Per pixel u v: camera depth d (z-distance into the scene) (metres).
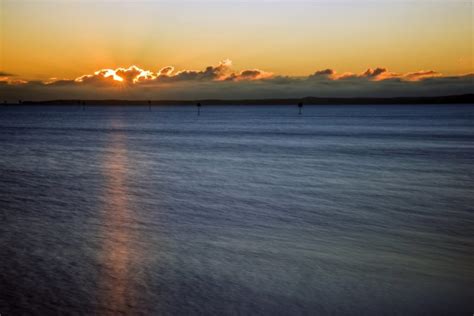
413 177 27.19
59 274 10.59
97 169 30.39
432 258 11.88
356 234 14.22
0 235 13.76
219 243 13.12
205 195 20.88
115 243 13.05
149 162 34.91
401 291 9.73
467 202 19.38
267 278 10.44
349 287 9.95
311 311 8.85
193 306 9.05
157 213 17.02
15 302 9.13
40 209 17.61
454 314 8.73
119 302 9.18
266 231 14.51
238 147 49.84
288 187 23.23
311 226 15.19
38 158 37.44
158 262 11.45
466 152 44.50
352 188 23.03
